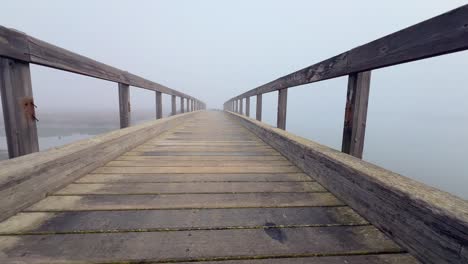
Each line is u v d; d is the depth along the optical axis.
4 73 1.05
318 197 1.21
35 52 1.10
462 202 0.67
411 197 0.73
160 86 3.72
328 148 1.52
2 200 0.87
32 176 1.02
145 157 2.03
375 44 1.02
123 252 0.75
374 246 0.79
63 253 0.73
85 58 1.53
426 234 0.67
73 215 0.97
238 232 0.88
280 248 0.79
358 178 1.01
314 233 0.88
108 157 1.82
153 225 0.91
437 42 0.71
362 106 1.26
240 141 2.95
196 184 1.39
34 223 0.89
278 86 2.69
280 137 2.24
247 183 1.42
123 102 2.40
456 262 0.58
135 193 1.23
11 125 1.08
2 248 0.74
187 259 0.73
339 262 0.72
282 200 1.17
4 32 0.96
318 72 1.61
